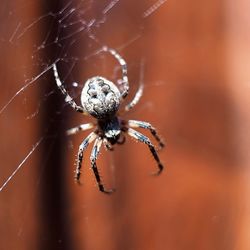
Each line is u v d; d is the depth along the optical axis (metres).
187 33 0.16
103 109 0.14
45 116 0.15
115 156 0.15
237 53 0.16
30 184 0.14
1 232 0.14
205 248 0.15
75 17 0.15
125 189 0.15
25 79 0.14
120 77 0.16
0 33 0.14
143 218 0.15
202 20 0.16
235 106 0.16
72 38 0.15
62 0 0.14
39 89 0.14
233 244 0.15
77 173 0.14
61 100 0.15
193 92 0.16
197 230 0.15
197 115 0.16
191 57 0.16
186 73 0.16
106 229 0.15
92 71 0.15
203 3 0.16
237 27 0.16
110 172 0.15
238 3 0.16
